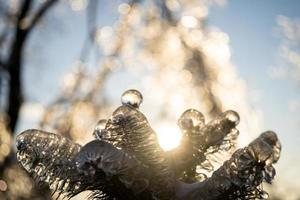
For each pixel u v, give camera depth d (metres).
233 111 0.36
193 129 0.36
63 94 2.41
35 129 0.32
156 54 2.50
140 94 0.33
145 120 0.31
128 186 0.29
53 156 0.31
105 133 0.31
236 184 0.29
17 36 2.95
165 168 0.30
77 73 2.43
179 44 2.51
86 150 0.28
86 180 0.29
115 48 2.46
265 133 0.29
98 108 2.37
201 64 2.38
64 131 2.24
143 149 0.30
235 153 0.29
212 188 0.30
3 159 2.16
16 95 2.79
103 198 0.30
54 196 0.32
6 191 2.02
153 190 0.30
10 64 2.85
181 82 2.36
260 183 0.29
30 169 0.31
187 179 0.35
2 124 2.70
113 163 0.28
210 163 0.35
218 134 0.36
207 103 2.28
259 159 0.28
